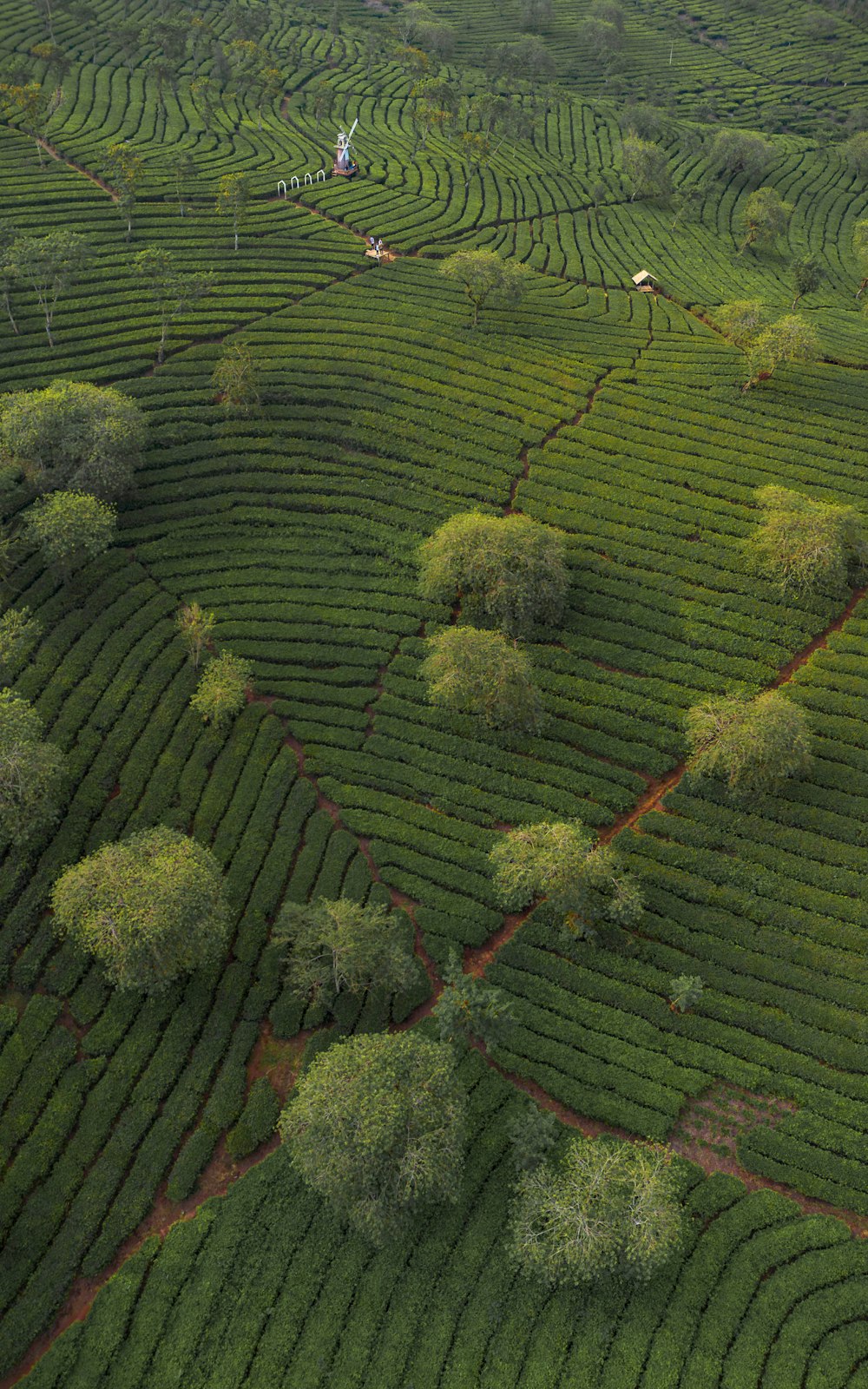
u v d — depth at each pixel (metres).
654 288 93.88
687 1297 36.38
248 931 46.56
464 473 69.06
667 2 169.62
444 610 60.44
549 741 54.84
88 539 55.59
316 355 77.00
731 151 120.75
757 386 78.44
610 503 67.62
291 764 53.34
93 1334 35.97
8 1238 38.09
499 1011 41.00
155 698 55.78
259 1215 38.53
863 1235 38.50
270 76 113.19
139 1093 41.72
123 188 85.31
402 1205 34.97
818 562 59.22
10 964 45.28
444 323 82.50
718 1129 41.09
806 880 48.72
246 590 61.56
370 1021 43.84
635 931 47.31
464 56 146.75
